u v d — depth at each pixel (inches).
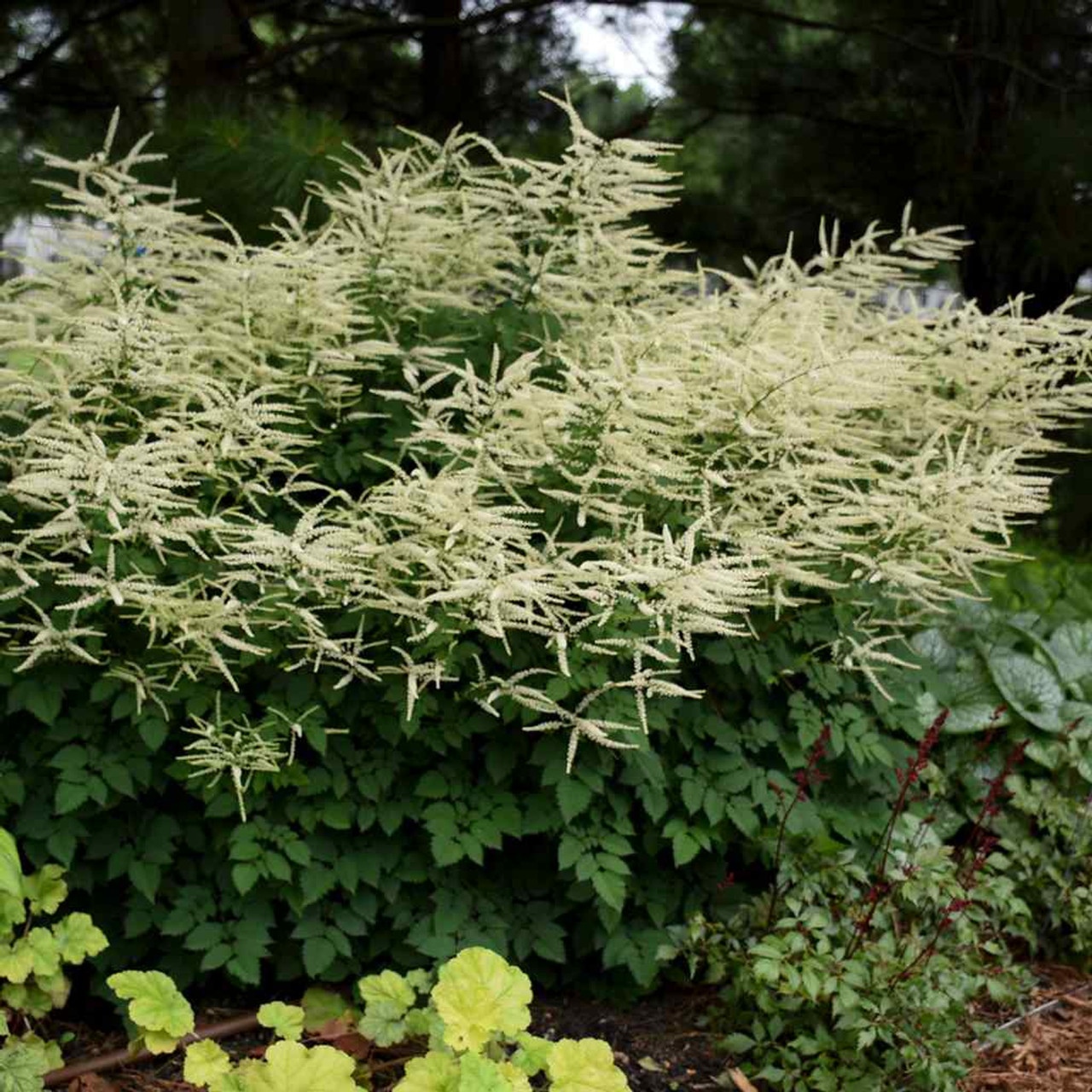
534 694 137.3
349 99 421.4
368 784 146.8
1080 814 186.9
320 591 137.2
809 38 420.5
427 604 140.1
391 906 152.9
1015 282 371.6
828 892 160.2
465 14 403.9
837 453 175.0
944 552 165.0
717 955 152.2
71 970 153.0
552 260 178.1
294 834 144.0
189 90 316.8
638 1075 144.8
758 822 155.9
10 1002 134.0
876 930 157.4
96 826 145.3
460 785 148.6
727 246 423.8
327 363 159.9
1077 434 382.0
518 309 176.4
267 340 163.8
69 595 141.9
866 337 182.2
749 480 156.4
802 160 396.5
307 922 146.6
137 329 144.6
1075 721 195.0
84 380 150.1
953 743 199.2
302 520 134.1
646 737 144.8
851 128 396.8
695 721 160.6
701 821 158.9
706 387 155.4
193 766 143.5
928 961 146.2
